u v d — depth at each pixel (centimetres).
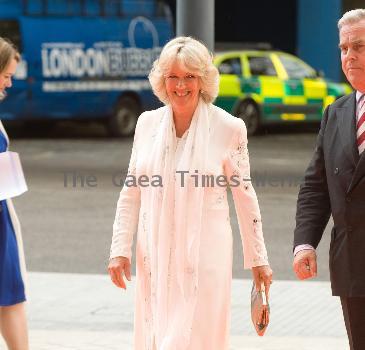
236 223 2881
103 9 5566
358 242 1145
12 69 1315
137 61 5728
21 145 5184
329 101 5900
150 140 1202
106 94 5578
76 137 5672
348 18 1149
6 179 1296
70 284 2161
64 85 5384
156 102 5831
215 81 1184
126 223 1221
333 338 1752
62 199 3403
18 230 1330
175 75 1168
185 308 1161
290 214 3128
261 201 3394
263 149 5059
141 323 1211
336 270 1163
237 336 1758
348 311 1163
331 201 1166
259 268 1205
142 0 5769
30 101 5259
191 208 1165
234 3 7531
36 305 1981
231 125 1185
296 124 6278
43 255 2495
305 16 7056
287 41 7369
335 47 6994
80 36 5456
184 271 1164
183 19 2206
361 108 1154
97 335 1766
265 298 1209
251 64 5675
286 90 5747
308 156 4775
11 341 1329
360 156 1141
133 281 2188
